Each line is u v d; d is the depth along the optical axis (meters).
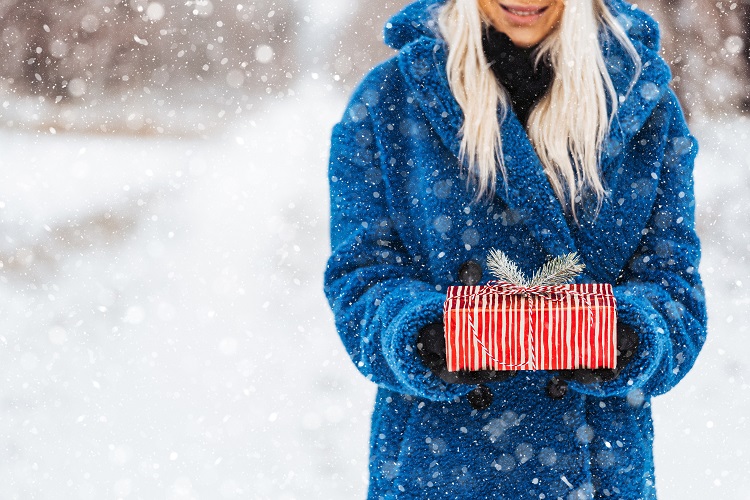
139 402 5.06
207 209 9.89
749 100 14.59
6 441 4.61
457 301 1.85
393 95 2.24
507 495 2.10
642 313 1.87
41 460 4.42
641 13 2.18
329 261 2.23
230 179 11.54
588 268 2.13
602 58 2.08
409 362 1.90
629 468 2.10
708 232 8.14
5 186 12.06
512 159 2.08
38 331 6.14
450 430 2.11
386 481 2.18
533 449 2.10
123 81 22.27
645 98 2.10
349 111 2.27
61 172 13.32
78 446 4.57
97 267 7.70
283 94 21.69
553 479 2.09
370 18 24.45
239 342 5.89
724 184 9.95
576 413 2.09
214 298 6.76
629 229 2.14
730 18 15.08
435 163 2.17
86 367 5.54
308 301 6.65
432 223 2.17
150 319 6.34
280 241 8.36
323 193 10.44
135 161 14.20
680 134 2.18
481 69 2.06
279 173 11.73
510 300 1.83
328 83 23.09
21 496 4.11
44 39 21.84
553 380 2.07
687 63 14.93
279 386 5.24
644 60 2.12
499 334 1.82
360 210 2.24
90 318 6.38
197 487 4.18
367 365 2.07
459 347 1.83
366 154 2.25
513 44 2.10
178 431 4.73
